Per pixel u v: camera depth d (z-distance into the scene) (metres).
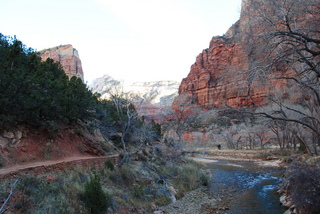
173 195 13.54
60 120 13.32
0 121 9.23
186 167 21.61
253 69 8.77
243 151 47.69
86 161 11.07
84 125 17.61
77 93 15.15
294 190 8.73
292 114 19.27
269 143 52.47
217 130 49.03
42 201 6.70
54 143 11.84
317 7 8.47
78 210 7.46
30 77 9.99
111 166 12.30
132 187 11.83
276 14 8.74
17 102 9.57
